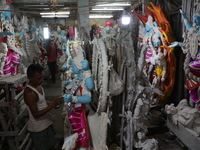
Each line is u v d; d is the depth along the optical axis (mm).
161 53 4055
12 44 3637
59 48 10016
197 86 2812
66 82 3088
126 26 2443
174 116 3049
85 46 4168
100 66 2264
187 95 3830
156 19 4445
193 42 2727
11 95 2613
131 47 2283
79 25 8477
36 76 2152
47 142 2332
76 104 2326
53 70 7754
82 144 2221
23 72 3568
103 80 2033
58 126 3902
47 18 15930
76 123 2260
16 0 9727
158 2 5020
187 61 2914
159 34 4082
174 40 4039
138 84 2301
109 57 2412
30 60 6582
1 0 3363
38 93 2178
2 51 3256
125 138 2371
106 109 2242
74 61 2324
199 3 2682
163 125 3686
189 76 2883
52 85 7520
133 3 9508
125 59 2281
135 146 2277
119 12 13062
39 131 2242
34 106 2094
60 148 3064
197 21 2688
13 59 3619
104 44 2246
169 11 4582
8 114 2734
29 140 3043
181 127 2859
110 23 10742
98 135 2346
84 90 2225
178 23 4129
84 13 8438
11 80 2732
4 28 3496
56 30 10547
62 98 2152
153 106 4262
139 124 2266
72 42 4246
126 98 2334
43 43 10953
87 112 2588
